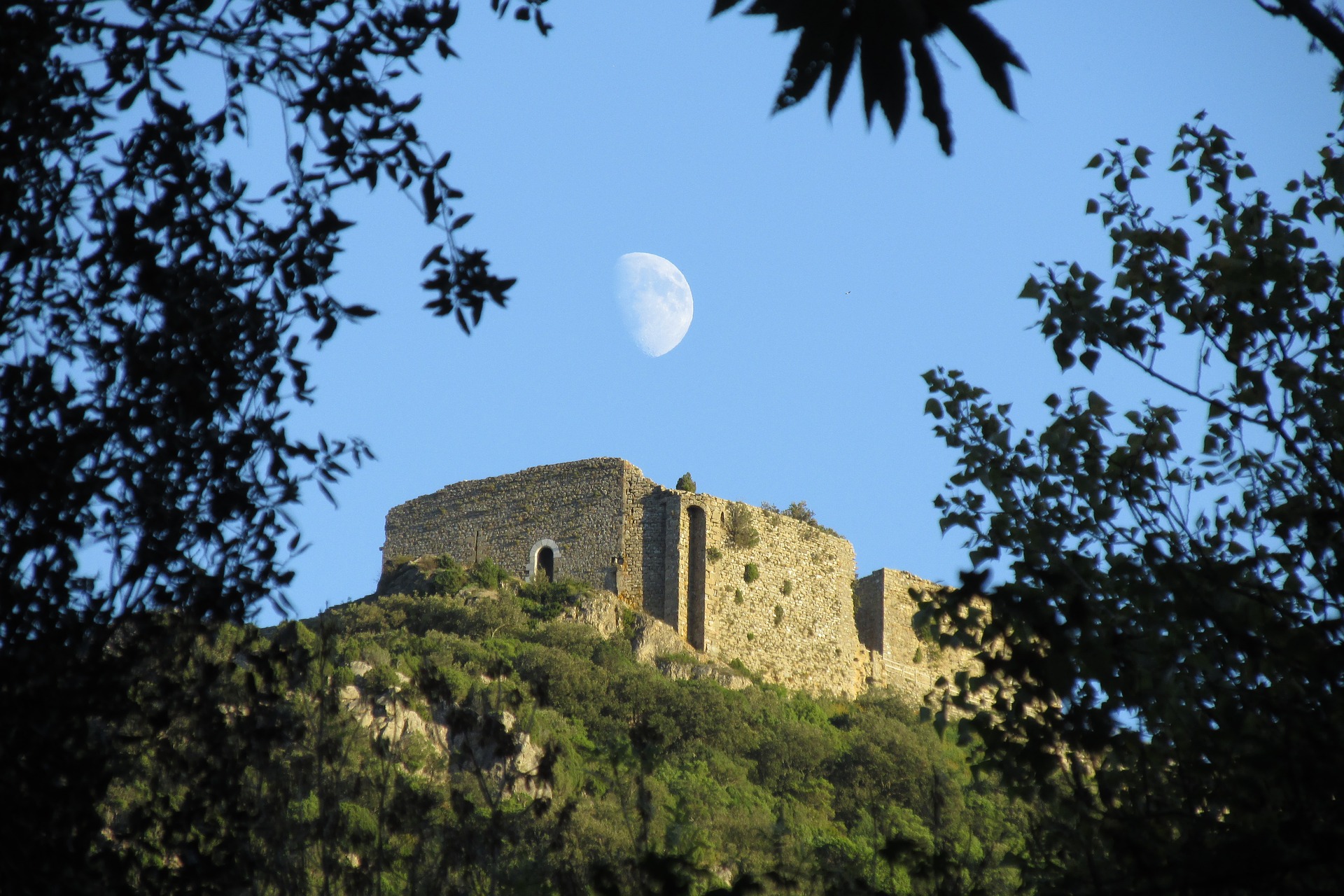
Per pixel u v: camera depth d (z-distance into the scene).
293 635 43.50
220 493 39.09
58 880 33.94
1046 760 33.78
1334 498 34.47
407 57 37.41
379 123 36.81
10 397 35.78
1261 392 36.41
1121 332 38.53
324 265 39.44
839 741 195.62
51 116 36.47
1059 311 39.25
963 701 35.91
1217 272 37.56
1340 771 28.34
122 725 38.56
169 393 38.06
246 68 37.19
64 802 34.53
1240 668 33.09
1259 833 28.52
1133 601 34.97
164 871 37.31
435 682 50.31
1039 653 32.44
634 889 36.34
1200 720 31.80
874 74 19.61
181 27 36.31
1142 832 32.19
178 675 39.75
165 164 37.94
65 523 35.41
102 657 36.69
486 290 35.25
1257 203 38.44
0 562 35.00
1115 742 33.47
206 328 38.62
